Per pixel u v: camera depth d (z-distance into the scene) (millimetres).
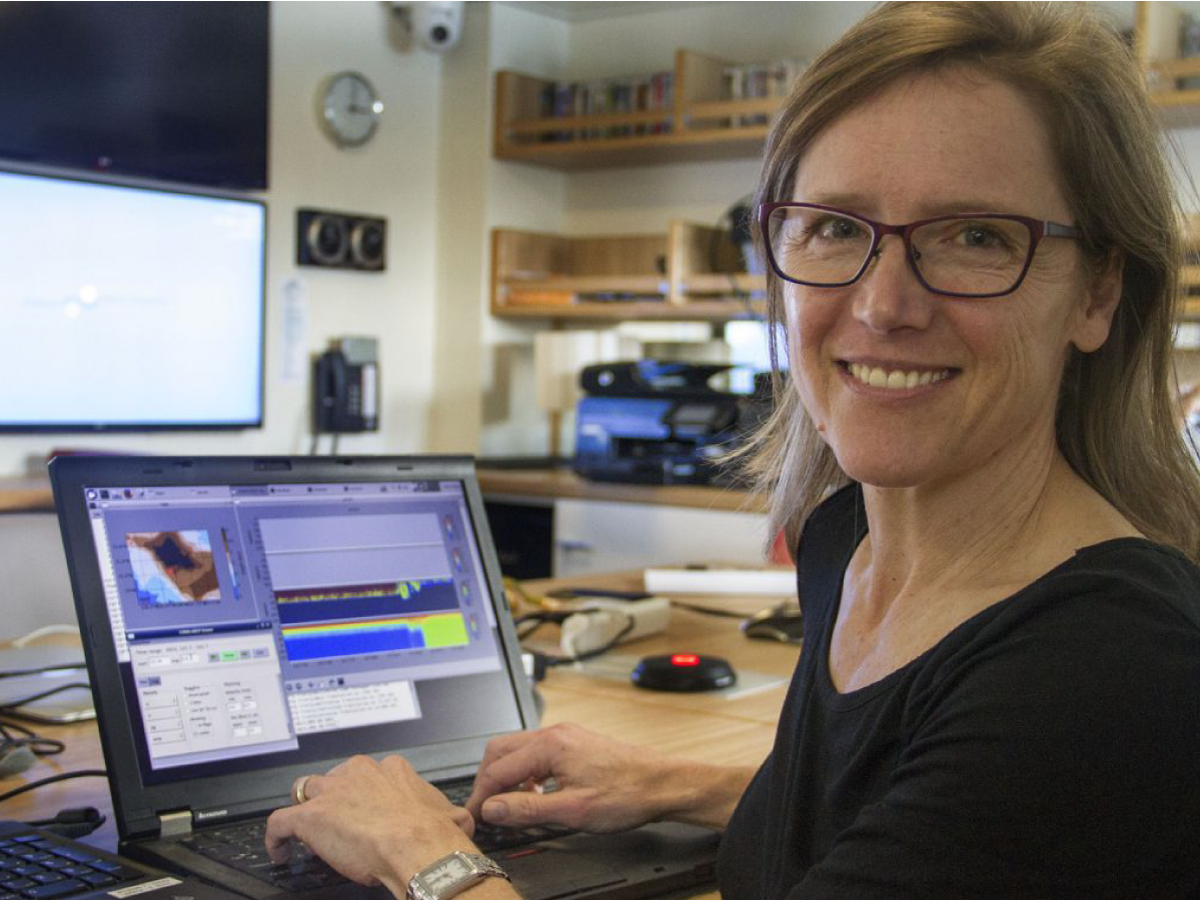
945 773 831
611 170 5754
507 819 1261
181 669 1252
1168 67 3990
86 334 4414
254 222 4867
